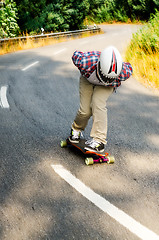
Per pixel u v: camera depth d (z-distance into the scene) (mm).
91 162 3100
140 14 34531
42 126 4152
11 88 6055
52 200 2510
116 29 28891
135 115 4957
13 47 12633
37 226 2188
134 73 8094
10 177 2824
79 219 2295
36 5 19078
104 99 2945
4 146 3463
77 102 5457
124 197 2633
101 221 2291
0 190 2607
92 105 2992
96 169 3094
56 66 8992
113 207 2475
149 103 5727
